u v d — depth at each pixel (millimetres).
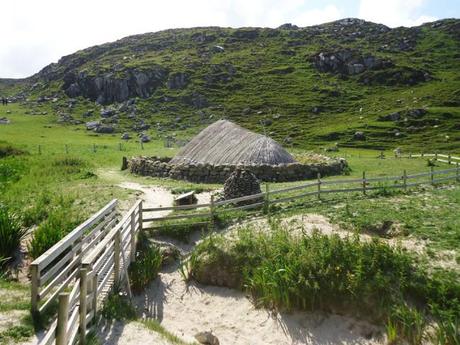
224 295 13195
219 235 15484
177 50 151375
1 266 12500
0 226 13367
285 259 12508
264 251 13406
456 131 75500
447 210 16938
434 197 19953
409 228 14883
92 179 26906
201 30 178000
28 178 26688
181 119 96562
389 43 147500
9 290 10227
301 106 102125
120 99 113125
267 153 29250
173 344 9406
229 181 19969
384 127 79312
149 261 13750
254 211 18562
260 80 120938
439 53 137375
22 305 9148
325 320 11453
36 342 7977
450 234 14000
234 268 13422
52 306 9375
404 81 112625
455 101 91625
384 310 10922
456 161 38281
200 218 17156
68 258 10555
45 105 118188
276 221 16562
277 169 27594
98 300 10289
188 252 15477
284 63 133625
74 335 7875
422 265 12023
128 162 34688
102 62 142125
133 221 14258
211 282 13688
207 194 22953
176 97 109125
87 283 8977
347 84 116562
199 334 10891
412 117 83250
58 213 16750
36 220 16953
